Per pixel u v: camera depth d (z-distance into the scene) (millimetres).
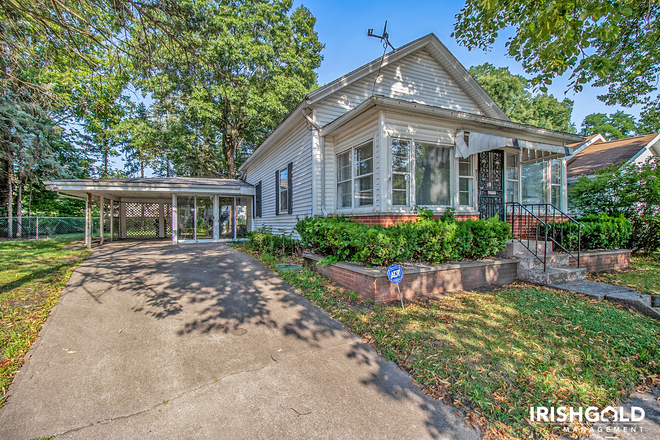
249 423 2117
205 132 20156
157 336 3521
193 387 2549
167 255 8984
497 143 6180
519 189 8383
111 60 5742
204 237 13719
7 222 16078
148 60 5641
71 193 12156
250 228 15273
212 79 15094
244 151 26516
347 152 7602
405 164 6488
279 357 3043
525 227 8266
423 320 3855
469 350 3082
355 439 1967
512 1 4980
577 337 3400
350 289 5082
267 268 6969
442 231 5215
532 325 3719
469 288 5375
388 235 4766
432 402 2336
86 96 7113
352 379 2646
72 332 3605
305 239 6973
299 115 8359
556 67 4969
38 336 3480
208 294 5031
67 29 4750
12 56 5555
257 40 17250
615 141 16062
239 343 3350
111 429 2070
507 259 5969
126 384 2594
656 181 8188
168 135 18516
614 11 3662
